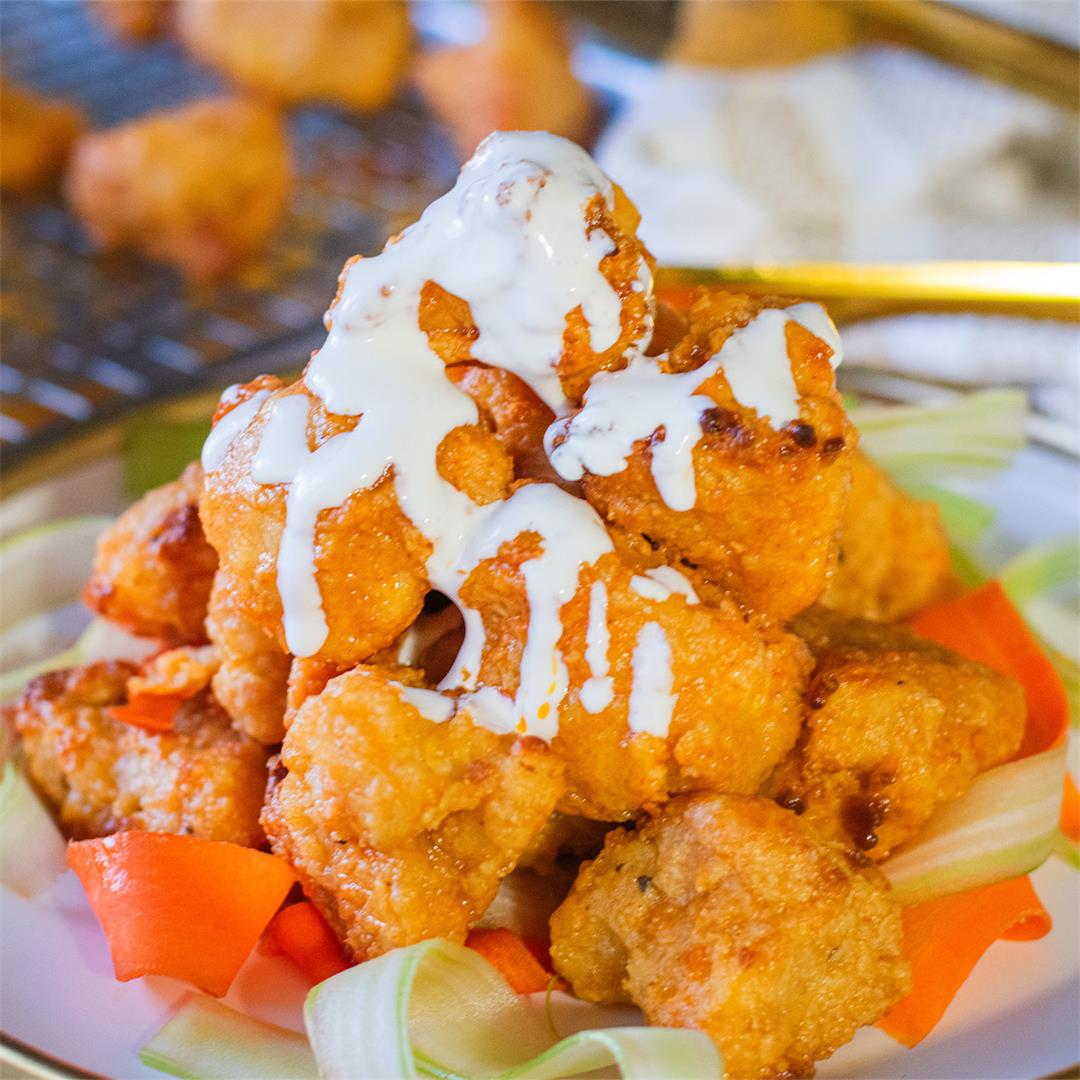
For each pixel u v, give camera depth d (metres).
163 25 0.80
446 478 0.37
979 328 0.60
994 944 0.38
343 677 0.37
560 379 0.37
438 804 0.36
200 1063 0.36
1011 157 0.66
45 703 0.40
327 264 0.67
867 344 0.60
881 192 0.65
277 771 0.38
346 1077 0.35
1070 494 0.46
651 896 0.37
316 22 0.72
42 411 0.57
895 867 0.38
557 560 0.36
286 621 0.37
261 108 0.67
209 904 0.37
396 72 0.75
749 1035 0.35
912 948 0.37
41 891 0.39
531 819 0.36
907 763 0.38
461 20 0.80
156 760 0.39
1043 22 0.67
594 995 0.37
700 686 0.37
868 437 0.47
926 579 0.44
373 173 0.73
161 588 0.41
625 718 0.37
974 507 0.46
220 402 0.39
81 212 0.65
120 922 0.37
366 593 0.37
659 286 0.42
